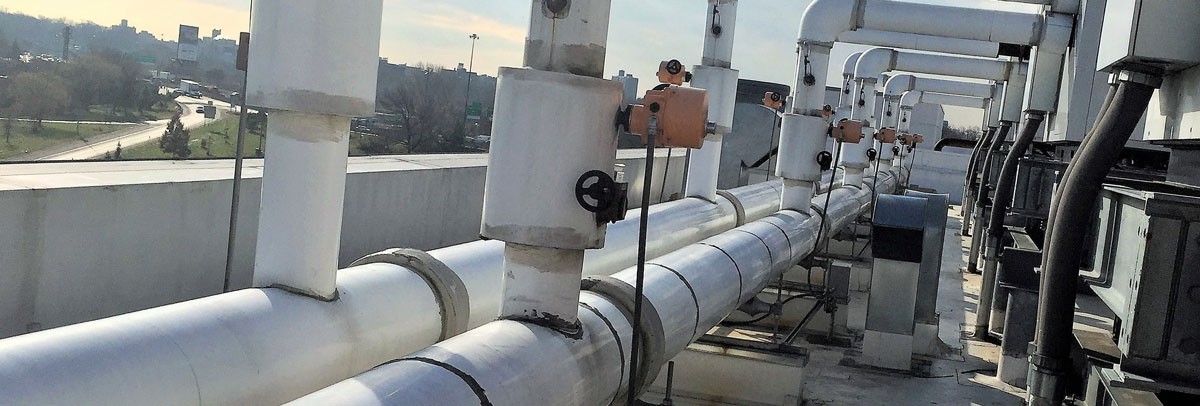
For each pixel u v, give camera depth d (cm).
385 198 712
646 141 316
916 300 992
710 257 537
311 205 346
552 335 312
